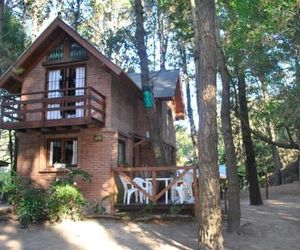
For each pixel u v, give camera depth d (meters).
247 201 20.64
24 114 14.91
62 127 14.50
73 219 12.65
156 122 16.66
